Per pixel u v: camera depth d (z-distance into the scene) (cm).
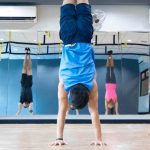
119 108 635
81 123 530
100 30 655
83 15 282
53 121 540
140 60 652
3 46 648
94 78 265
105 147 253
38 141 298
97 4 664
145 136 340
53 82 638
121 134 362
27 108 630
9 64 643
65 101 269
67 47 271
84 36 275
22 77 639
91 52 273
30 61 645
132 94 641
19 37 653
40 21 662
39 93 635
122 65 648
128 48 654
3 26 656
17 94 634
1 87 637
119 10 667
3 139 316
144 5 672
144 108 638
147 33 664
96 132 269
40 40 652
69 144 273
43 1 647
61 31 281
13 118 550
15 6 657
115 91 639
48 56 646
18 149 244
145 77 647
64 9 286
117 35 657
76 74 255
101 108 634
